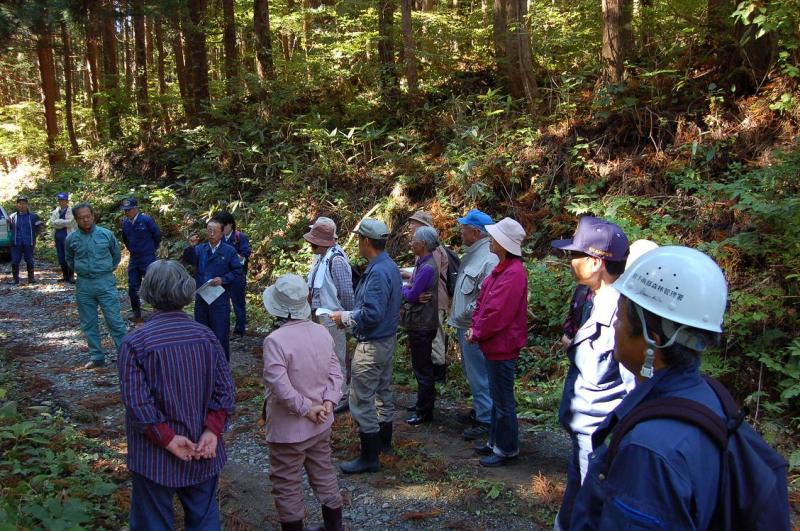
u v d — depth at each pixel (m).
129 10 11.31
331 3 15.62
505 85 10.73
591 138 8.49
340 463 4.65
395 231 9.63
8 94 35.09
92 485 4.02
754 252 5.90
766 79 7.49
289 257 10.70
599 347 2.90
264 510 4.02
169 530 2.82
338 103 13.13
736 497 1.39
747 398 5.25
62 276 12.70
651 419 1.43
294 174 11.70
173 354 2.75
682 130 7.72
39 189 20.06
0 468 4.14
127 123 19.03
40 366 6.97
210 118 15.53
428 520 3.83
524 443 4.95
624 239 2.98
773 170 6.02
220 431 2.90
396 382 6.69
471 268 4.80
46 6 9.13
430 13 12.93
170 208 13.61
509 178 8.72
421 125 11.00
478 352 4.89
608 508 1.39
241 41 18.44
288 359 3.29
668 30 9.19
